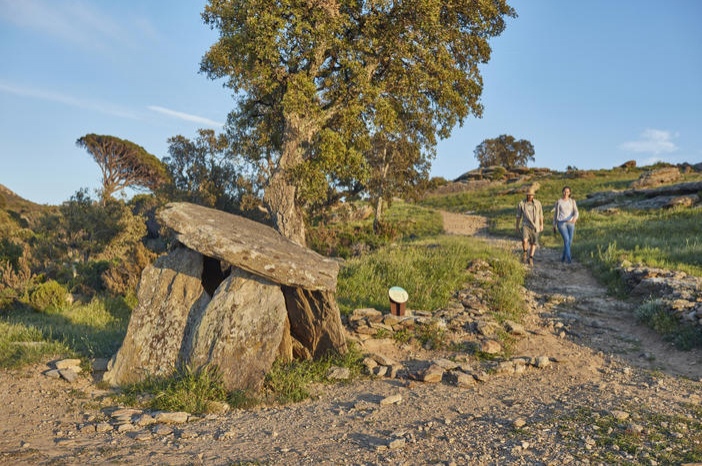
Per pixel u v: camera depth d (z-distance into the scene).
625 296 11.34
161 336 7.15
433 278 12.23
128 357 7.05
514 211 38.94
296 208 12.70
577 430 4.86
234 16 12.38
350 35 12.95
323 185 12.55
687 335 8.19
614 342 8.75
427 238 24.33
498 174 68.94
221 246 6.89
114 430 5.22
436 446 4.58
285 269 6.89
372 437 4.89
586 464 4.07
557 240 21.14
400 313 9.39
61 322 11.90
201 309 7.26
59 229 23.34
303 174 12.17
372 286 11.55
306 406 6.06
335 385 6.95
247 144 15.95
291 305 7.59
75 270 18.95
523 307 10.74
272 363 7.14
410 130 16.19
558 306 11.02
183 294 7.41
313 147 12.91
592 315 10.40
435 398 6.18
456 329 9.05
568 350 8.39
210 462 4.25
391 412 5.68
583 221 26.22
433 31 12.12
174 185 34.00
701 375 6.91
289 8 11.80
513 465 4.09
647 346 8.46
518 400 6.01
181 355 6.99
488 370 7.32
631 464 4.05
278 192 12.52
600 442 4.54
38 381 6.98
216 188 32.69
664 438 4.62
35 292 14.38
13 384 6.84
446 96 13.08
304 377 6.98
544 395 6.20
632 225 21.73
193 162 33.78
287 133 12.62
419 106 14.17
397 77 13.02
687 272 11.77
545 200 43.53
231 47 12.49
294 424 5.35
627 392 6.18
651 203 29.31
